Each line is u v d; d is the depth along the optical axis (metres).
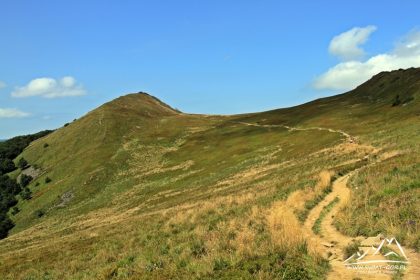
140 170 93.94
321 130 86.12
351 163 41.59
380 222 15.53
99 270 18.16
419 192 18.17
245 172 65.88
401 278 10.44
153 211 53.41
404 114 78.12
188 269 13.91
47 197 93.31
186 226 27.45
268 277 11.21
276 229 17.73
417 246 12.41
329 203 23.98
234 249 15.23
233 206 31.41
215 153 92.19
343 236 16.22
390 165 29.58
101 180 92.81
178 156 98.56
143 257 18.62
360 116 91.06
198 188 64.38
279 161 67.31
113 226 43.84
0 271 28.62
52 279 22.05
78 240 37.91
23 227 83.56
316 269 11.82
